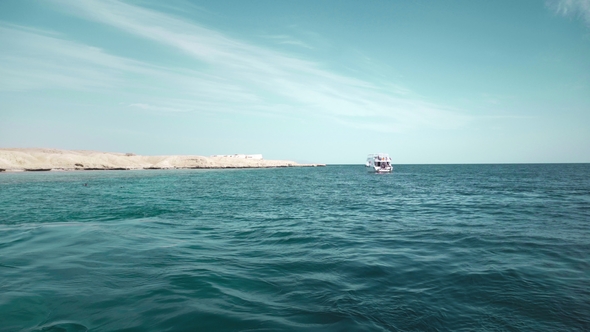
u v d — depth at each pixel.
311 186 44.91
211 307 5.40
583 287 6.62
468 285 6.73
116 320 4.89
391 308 5.59
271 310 5.38
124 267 7.48
